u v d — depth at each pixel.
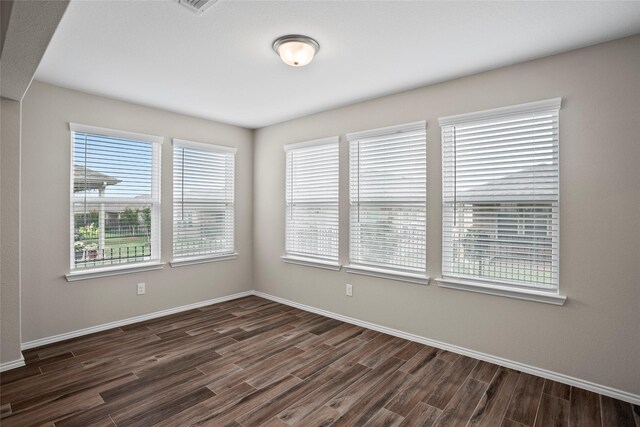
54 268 3.14
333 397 2.28
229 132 4.60
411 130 3.21
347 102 3.64
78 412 2.09
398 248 3.36
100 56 2.54
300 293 4.27
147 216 3.82
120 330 3.48
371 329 3.55
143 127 3.73
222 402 2.22
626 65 2.22
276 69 2.79
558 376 2.46
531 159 2.59
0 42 1.83
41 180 3.06
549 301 2.48
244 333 3.43
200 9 1.94
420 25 2.12
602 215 2.30
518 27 2.13
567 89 2.43
